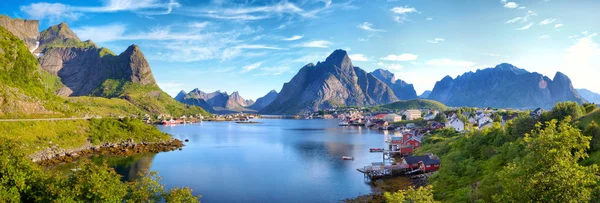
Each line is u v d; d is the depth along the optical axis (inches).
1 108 5324.8
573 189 1029.8
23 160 1619.1
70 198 1425.9
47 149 4630.9
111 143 5802.2
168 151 5753.0
